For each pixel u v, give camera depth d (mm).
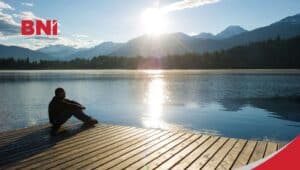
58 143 6758
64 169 5051
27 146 6484
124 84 45125
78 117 8758
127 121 15039
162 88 36656
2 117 16391
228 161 5457
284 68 143875
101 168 5109
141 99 25109
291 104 21438
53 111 8289
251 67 151250
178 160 5551
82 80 56938
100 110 18906
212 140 6977
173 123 14375
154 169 5094
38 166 5195
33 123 14734
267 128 13125
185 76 72875
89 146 6500
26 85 42625
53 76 77812
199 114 16969
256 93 29484
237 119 15383
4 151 6105
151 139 7113
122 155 5852
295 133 12180
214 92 30891
